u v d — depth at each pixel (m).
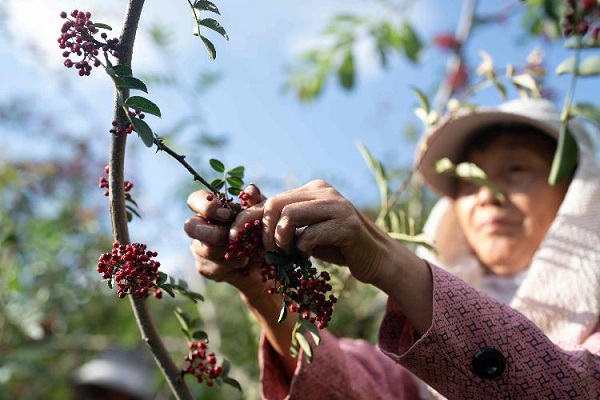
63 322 4.67
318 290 1.21
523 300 1.63
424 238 1.77
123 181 1.23
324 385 1.56
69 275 4.51
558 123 1.84
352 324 3.39
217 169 1.32
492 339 1.26
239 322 4.08
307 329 1.24
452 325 1.25
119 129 1.17
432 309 1.26
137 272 1.21
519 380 1.24
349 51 3.15
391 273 1.27
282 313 1.19
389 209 2.06
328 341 1.64
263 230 1.22
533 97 1.97
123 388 4.51
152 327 1.32
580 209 1.69
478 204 1.92
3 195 4.53
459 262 1.99
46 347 4.41
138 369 4.74
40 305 4.27
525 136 1.90
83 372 4.71
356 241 1.21
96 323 5.17
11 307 4.16
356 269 1.26
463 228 2.01
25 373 4.46
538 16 2.54
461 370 1.25
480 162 1.97
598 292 1.58
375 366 1.84
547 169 1.87
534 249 1.86
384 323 1.38
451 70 3.21
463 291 1.29
